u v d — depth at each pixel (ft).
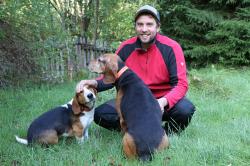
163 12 22.33
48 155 7.91
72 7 20.39
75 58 19.15
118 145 8.54
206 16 21.42
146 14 8.79
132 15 21.83
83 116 8.71
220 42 21.65
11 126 10.25
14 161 7.78
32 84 16.47
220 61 21.29
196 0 23.02
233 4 22.04
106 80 8.28
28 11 16.99
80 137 8.80
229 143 8.32
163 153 7.52
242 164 7.45
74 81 17.80
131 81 8.10
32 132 8.53
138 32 8.89
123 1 22.25
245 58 21.31
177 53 9.11
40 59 17.07
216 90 15.20
